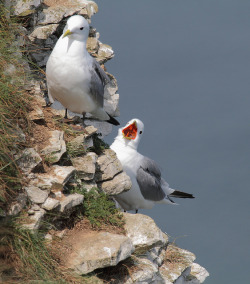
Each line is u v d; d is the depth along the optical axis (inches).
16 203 425.1
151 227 491.5
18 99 498.0
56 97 550.6
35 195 436.8
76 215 466.3
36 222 421.7
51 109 556.1
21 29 584.4
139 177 633.0
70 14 639.8
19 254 405.7
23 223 418.9
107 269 454.9
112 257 431.8
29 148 462.9
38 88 569.3
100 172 530.3
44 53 620.7
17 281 391.5
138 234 484.7
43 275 404.2
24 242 413.1
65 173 466.6
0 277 389.7
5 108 477.1
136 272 464.4
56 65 525.0
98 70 551.5
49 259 416.2
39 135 491.5
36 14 618.8
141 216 500.4
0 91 482.9
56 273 413.1
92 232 461.1
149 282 471.5
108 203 496.1
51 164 474.3
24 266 403.2
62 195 455.2
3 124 455.5
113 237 450.6
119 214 493.7
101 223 474.3
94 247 437.7
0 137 442.9
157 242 485.4
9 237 409.1
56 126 526.0
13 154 449.4
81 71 528.1
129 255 450.0
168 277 539.2
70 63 523.5
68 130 526.9
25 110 494.9
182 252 598.5
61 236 438.3
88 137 536.1
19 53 560.1
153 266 481.4
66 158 491.8
